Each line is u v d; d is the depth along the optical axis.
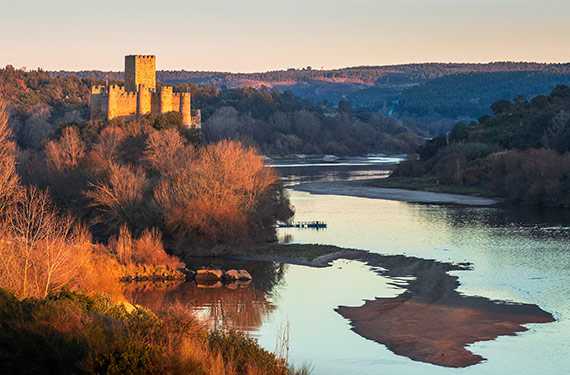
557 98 189.38
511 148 159.88
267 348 44.41
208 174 82.94
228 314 53.19
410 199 131.12
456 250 78.12
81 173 95.75
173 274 67.00
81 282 47.16
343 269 69.81
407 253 77.00
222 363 30.27
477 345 45.19
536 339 46.22
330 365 41.22
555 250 77.00
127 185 85.94
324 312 53.50
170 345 29.50
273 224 91.94
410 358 42.78
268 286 62.94
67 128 132.62
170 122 137.50
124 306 39.16
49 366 28.31
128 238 72.50
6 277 40.34
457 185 145.88
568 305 54.31
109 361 27.80
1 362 28.09
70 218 84.12
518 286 60.59
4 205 65.88
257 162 92.50
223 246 78.56
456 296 57.56
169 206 79.38
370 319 51.31
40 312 30.33
